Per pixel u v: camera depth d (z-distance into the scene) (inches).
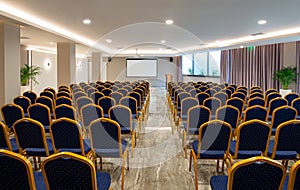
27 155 150.8
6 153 86.4
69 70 497.7
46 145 147.9
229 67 692.1
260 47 563.5
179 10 261.1
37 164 175.5
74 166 88.2
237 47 580.4
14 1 229.0
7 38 295.9
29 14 281.6
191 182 157.9
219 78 733.3
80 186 91.0
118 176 165.5
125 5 241.3
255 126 138.9
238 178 87.9
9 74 301.7
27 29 339.3
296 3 234.4
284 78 451.8
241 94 301.1
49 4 239.0
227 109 189.5
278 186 88.1
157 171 173.5
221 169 175.8
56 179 90.2
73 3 235.3
